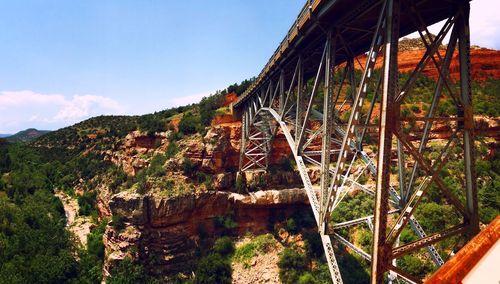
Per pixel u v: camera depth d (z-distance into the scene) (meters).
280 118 28.44
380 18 13.20
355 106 14.71
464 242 12.88
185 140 56.28
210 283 41.78
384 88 11.48
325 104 18.44
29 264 41.38
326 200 17.77
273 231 50.28
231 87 71.38
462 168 43.19
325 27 18.47
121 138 73.31
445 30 12.84
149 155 58.62
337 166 16.12
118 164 66.31
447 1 13.02
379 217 10.91
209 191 50.66
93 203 64.94
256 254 46.09
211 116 59.50
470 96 12.50
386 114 11.30
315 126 58.53
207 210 50.47
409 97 63.47
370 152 51.16
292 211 52.25
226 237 48.56
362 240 41.09
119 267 43.22
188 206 48.16
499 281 2.96
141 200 45.62
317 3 16.73
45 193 67.81
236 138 56.66
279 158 57.72
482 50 93.31
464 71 12.64
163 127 61.66
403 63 90.94
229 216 51.19
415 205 12.51
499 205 37.31
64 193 72.62
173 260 45.53
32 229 48.72
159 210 45.91
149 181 49.16
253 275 43.12
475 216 12.40
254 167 56.50
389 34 11.94
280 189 53.16
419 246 11.96
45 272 39.94
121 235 44.94
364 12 15.20
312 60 26.23
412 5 12.94
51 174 79.69
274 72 31.17
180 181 50.50
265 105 40.00
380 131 11.34
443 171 42.44
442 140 52.12
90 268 45.19
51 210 60.00
